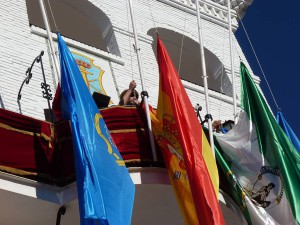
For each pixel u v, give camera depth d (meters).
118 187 15.56
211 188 15.84
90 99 16.67
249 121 18.28
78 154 15.58
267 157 17.92
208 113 18.05
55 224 16.47
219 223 15.42
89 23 24.42
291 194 17.41
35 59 19.28
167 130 16.92
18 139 16.31
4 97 19.11
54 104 18.16
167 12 25.11
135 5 24.61
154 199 16.81
